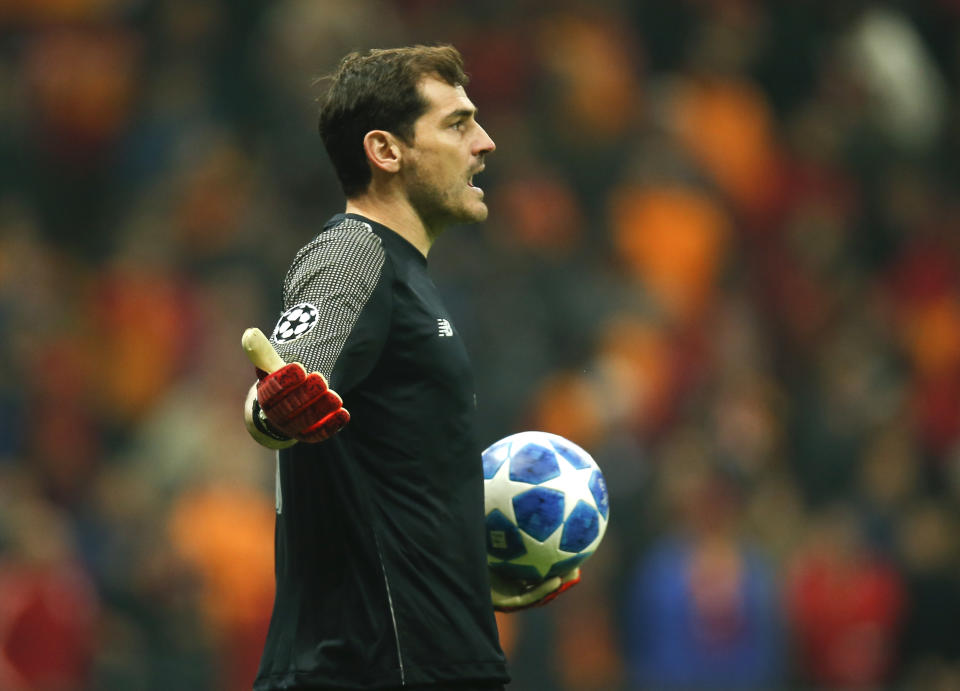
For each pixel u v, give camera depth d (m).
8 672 27.80
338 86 12.23
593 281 39.56
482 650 11.52
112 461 36.72
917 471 35.78
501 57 45.59
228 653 30.00
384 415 11.50
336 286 11.11
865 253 46.03
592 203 43.06
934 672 32.47
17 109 44.97
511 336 37.00
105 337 39.47
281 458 11.95
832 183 47.03
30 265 40.75
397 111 12.02
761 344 41.94
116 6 47.72
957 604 32.75
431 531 11.48
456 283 37.31
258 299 38.41
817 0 49.75
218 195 41.72
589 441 34.59
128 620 29.83
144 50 46.81
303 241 39.66
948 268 44.72
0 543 28.81
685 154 44.59
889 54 48.47
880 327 42.25
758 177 46.62
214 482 32.12
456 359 11.73
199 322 38.56
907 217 46.09
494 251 39.09
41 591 28.39
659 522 32.81
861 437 36.97
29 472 35.44
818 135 47.59
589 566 32.25
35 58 46.97
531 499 13.05
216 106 44.47
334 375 10.75
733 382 38.38
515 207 41.19
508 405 35.69
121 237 43.16
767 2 50.03
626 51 48.31
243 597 30.59
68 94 46.03
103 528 32.72
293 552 11.72
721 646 31.36
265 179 41.81
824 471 36.91
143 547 30.75
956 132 48.91
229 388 35.28
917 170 47.66
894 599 32.81
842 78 48.25
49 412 36.62
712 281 43.19
